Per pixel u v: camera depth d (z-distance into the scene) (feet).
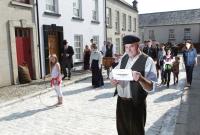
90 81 44.62
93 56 38.52
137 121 13.03
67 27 53.88
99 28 69.56
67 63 44.70
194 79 45.52
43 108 27.04
